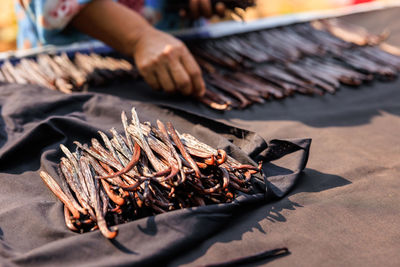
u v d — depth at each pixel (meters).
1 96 1.50
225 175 0.96
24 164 1.22
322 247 0.92
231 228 0.98
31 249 0.90
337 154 1.36
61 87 1.70
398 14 3.03
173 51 1.63
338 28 2.68
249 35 2.53
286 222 1.00
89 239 0.86
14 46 3.44
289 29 2.66
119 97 1.63
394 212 1.05
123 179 1.00
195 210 0.92
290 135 1.48
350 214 1.04
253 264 0.87
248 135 1.28
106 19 1.71
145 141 1.07
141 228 0.88
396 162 1.31
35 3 1.73
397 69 2.16
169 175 0.91
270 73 2.02
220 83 1.89
